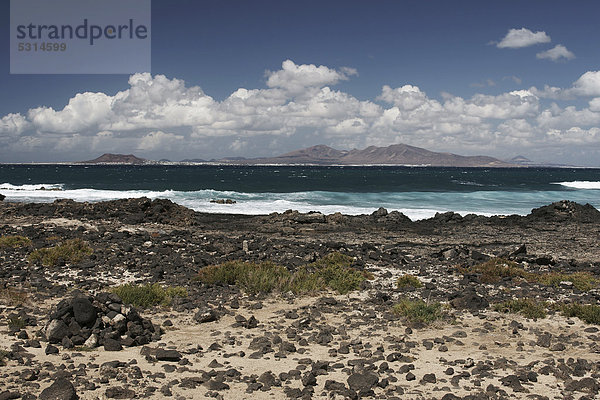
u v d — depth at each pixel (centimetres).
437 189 8369
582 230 3619
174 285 1570
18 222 3200
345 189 8312
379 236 3281
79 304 998
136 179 11844
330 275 1733
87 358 884
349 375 848
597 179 14788
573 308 1319
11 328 1027
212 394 741
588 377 852
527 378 836
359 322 1223
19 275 1602
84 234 2619
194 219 3884
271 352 977
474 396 746
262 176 15125
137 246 2309
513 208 5259
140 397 719
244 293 1530
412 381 823
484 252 2691
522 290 1623
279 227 3631
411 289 1616
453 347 1041
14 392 702
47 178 12188
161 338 1050
